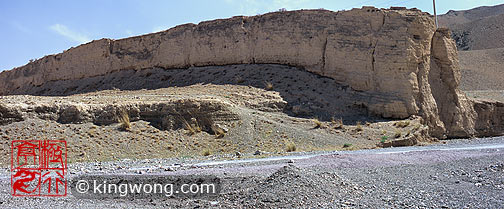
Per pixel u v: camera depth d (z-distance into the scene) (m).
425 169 12.52
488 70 71.88
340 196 9.42
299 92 28.59
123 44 41.53
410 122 25.28
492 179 10.36
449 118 29.27
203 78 33.53
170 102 24.39
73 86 43.00
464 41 106.38
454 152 15.50
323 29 30.81
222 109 24.75
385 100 26.77
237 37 34.09
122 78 39.19
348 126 25.00
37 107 22.16
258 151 19.81
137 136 22.20
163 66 37.59
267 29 33.00
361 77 28.23
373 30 29.08
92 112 23.16
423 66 28.22
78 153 19.88
